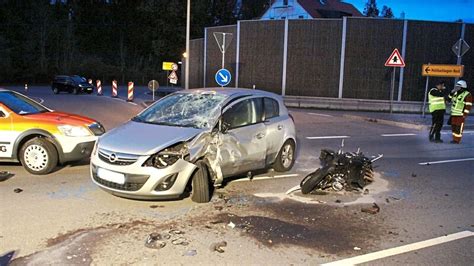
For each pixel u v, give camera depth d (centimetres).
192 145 604
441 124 1320
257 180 762
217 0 7281
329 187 712
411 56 2444
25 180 714
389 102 2442
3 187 671
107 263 416
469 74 2469
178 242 472
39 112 821
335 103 2539
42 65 5853
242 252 452
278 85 2728
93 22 7506
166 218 548
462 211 618
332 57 2558
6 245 454
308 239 494
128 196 591
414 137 1416
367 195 689
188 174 589
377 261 439
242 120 710
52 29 6069
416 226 549
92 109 2130
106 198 623
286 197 662
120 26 7519
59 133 753
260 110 760
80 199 616
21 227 505
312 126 1631
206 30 3206
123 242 468
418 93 2461
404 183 780
